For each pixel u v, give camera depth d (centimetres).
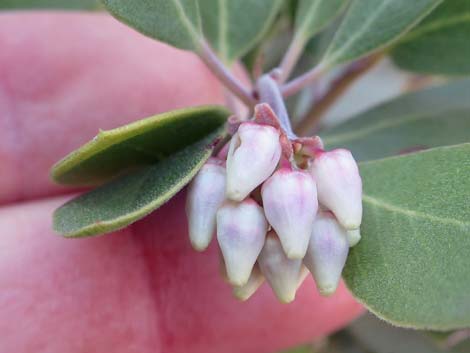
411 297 6
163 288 10
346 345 13
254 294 10
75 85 11
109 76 11
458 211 6
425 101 10
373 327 12
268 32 11
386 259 6
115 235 9
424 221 6
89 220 6
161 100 11
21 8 12
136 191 6
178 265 10
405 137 10
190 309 10
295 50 9
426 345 12
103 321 9
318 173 6
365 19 8
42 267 9
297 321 10
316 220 6
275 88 7
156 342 10
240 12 9
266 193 6
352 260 6
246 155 6
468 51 9
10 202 11
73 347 9
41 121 11
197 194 6
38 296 9
